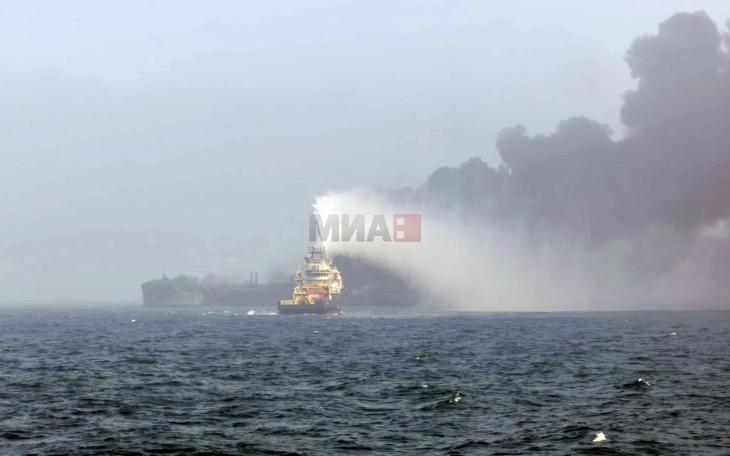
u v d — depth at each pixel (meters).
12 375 156.62
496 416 107.56
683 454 86.12
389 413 110.31
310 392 130.38
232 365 174.88
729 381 140.25
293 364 176.12
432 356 192.88
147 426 102.25
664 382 139.12
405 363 177.25
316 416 108.44
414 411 111.69
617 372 155.38
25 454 87.81
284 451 88.69
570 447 89.44
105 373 159.75
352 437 95.38
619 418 104.94
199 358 193.25
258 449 89.69
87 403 120.00
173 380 147.25
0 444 92.38
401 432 97.88
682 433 95.81
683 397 122.12
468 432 97.62
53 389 135.38
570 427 99.19
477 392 128.50
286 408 114.75
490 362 177.88
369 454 87.38
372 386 136.88
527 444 91.06
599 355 193.75
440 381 143.12
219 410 113.50
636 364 171.00
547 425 101.19
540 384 138.25
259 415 109.50
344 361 182.75
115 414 110.75
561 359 183.38
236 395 127.25
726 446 89.44
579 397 123.06
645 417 105.50
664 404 115.75
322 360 185.62
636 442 91.25
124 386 138.88
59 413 111.56
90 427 101.81
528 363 174.62
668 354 195.50
